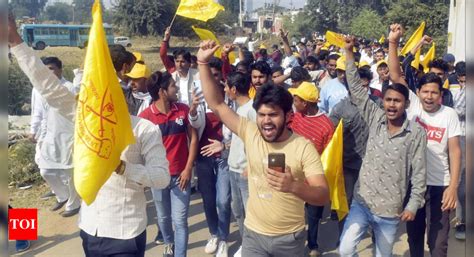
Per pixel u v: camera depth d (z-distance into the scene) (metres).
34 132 6.66
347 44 4.54
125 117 3.13
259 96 3.28
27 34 47.69
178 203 4.77
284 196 3.40
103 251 3.41
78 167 3.04
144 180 3.33
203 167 5.30
